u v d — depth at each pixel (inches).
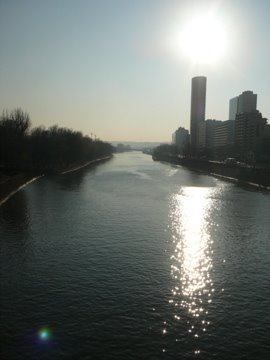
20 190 4008.4
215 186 4756.4
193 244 2079.2
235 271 1681.8
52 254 1851.6
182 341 1118.4
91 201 3388.3
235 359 1042.1
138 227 2432.3
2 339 1109.1
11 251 1889.8
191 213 2928.2
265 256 1893.5
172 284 1518.2
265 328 1194.6
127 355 1049.5
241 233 2330.2
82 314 1257.4
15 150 4726.9
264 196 3863.2
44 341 1102.4
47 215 2741.1
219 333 1162.6
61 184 4653.1
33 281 1518.2
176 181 5359.3
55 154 6072.8
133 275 1599.4
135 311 1285.7
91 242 2065.7
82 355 1046.4
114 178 5634.8
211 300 1382.9
